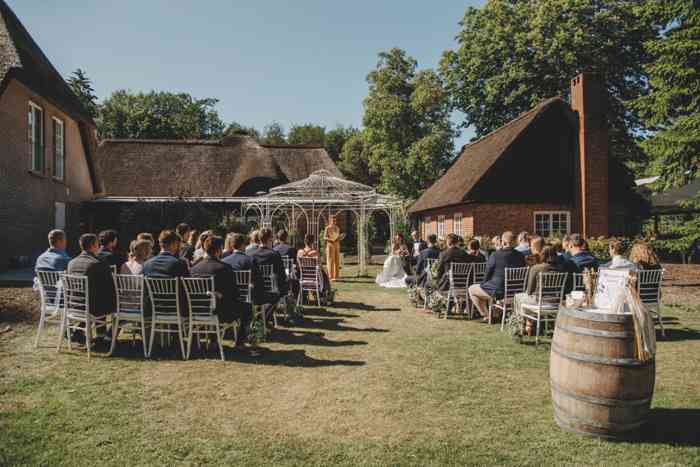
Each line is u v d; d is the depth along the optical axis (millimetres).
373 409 4348
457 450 3564
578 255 7477
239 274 6820
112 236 7555
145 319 6035
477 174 18953
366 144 37656
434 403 4496
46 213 16375
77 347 6348
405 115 35094
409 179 34000
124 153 28250
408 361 5848
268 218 19125
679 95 12953
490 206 18641
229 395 4664
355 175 49531
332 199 18891
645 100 13531
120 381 5027
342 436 3793
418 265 10164
